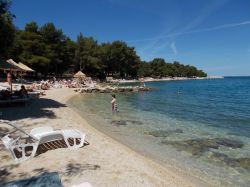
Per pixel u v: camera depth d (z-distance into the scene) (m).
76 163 8.43
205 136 14.44
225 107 29.03
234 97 43.31
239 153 11.33
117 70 111.19
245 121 19.80
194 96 44.41
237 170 9.30
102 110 23.22
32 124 13.82
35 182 4.48
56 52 71.38
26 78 61.84
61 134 9.77
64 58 76.06
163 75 161.50
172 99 37.53
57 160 8.59
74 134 9.91
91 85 55.97
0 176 7.25
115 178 7.50
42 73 68.19
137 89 56.38
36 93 29.17
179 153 11.10
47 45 68.38
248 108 28.16
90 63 91.25
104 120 18.30
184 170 9.09
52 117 16.38
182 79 190.00
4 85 35.03
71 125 14.56
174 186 7.50
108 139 12.16
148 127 16.36
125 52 110.62
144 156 10.24
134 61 117.50
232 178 8.57
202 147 12.14
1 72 57.97
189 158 10.48
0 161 8.29
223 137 14.29
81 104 27.41
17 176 7.27
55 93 36.47
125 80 110.31
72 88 49.41
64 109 21.11
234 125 18.08
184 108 27.11
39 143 9.00
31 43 60.88
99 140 11.55
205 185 7.90
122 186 7.03
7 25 15.81
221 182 8.23
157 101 33.84
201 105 30.48
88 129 14.05
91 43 99.88
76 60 89.38
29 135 8.84
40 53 63.78
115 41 109.56
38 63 59.50
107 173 7.82
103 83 82.69
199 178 8.43
